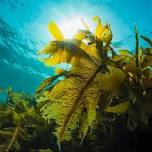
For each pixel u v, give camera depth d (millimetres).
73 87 857
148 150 945
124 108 873
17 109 1541
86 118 894
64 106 843
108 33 978
